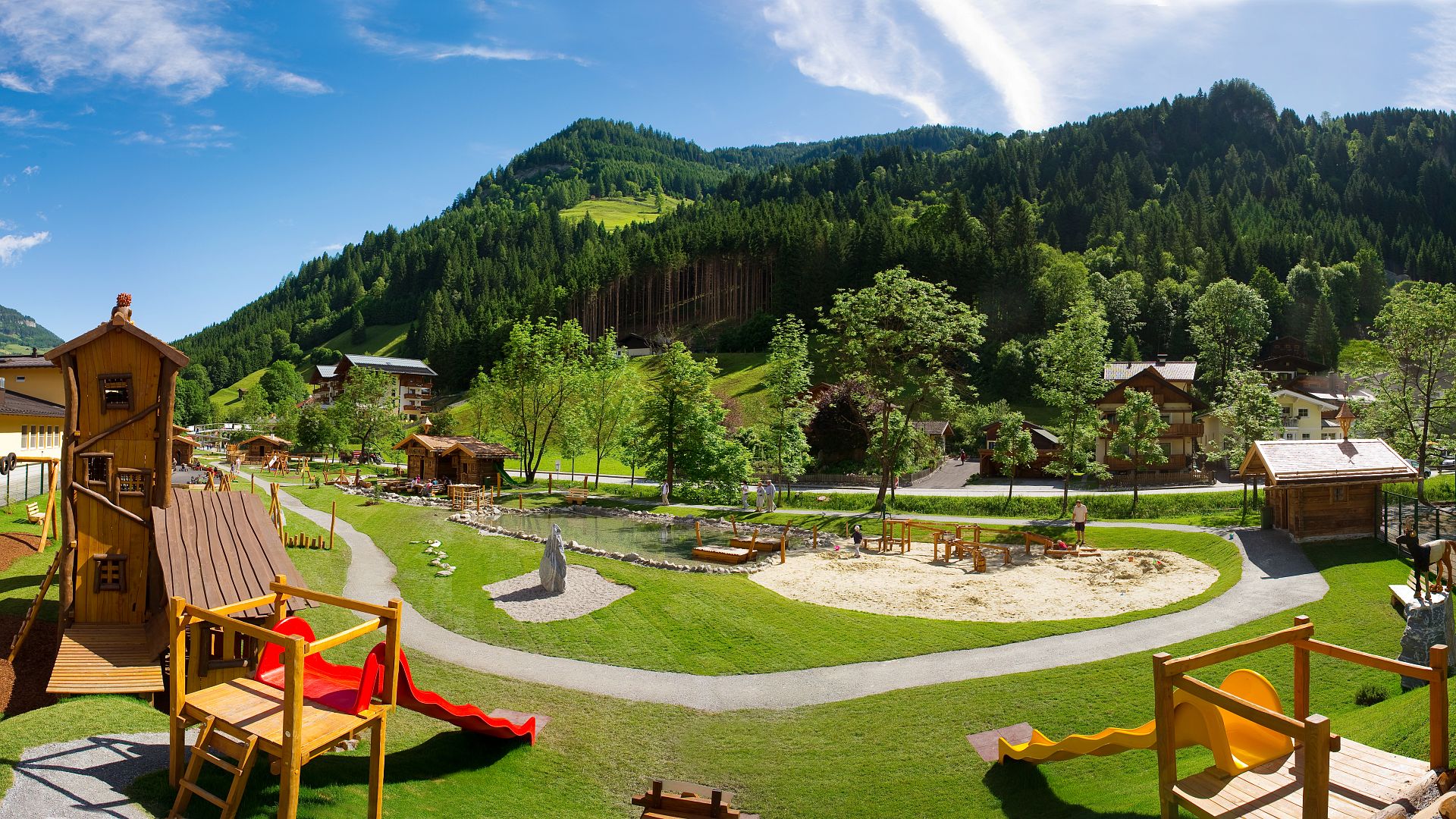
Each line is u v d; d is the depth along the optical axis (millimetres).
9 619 19891
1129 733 12180
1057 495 56375
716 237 159375
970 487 67125
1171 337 122688
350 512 50219
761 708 19281
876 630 25125
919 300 51094
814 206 177500
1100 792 13727
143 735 13039
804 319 132875
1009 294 122375
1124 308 122375
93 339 18734
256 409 141875
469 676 21000
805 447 59125
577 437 69188
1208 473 63281
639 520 50281
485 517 50531
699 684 20969
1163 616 25906
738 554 36562
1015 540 42469
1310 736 8172
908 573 34406
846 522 47375
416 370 149250
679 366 55438
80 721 13188
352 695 11875
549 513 53656
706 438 53875
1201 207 170625
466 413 121750
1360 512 35125
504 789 14555
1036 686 19781
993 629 25109
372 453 96188
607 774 15734
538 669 21906
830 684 20828
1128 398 49656
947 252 126688
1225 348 109000
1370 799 9070
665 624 25656
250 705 11094
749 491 59719
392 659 11305
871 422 57062
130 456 18891
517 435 74562
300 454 105938
